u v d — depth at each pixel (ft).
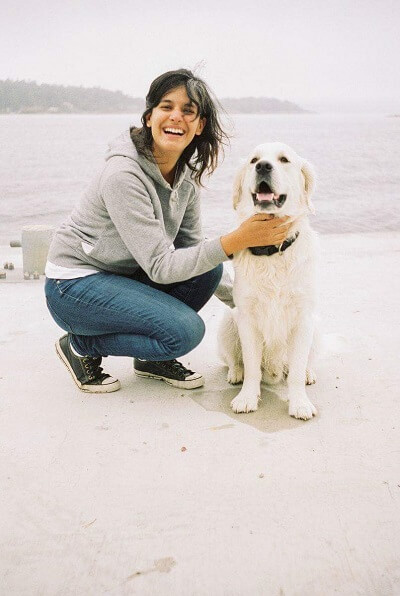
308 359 9.20
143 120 8.15
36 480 6.63
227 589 4.99
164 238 7.98
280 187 8.31
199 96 7.80
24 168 68.18
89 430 7.82
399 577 5.09
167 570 5.22
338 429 7.84
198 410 8.51
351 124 239.91
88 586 5.03
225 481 6.61
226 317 9.58
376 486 6.46
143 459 7.09
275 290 8.54
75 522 5.90
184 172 8.53
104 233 8.15
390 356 10.36
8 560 5.35
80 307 8.43
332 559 5.33
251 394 8.66
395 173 54.90
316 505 6.14
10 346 10.93
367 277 16.42
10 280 16.12
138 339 8.56
